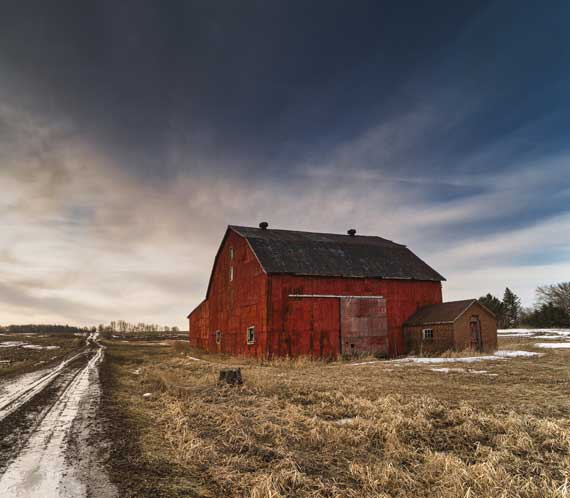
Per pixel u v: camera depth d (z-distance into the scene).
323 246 30.39
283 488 5.53
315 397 11.62
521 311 83.62
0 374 18.67
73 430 8.24
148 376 17.06
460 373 16.45
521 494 5.45
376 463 6.57
